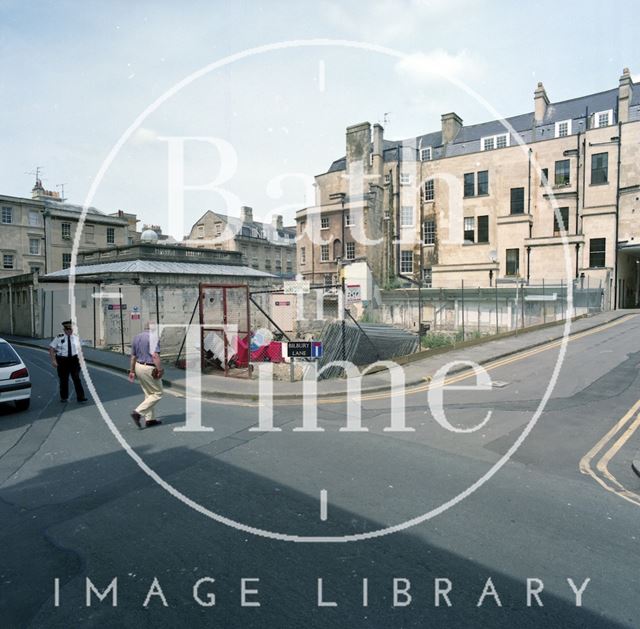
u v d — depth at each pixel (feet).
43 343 74.84
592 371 44.16
